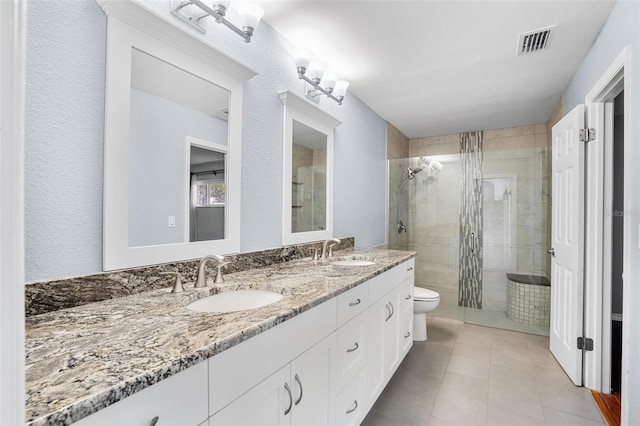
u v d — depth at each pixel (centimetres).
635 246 145
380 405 184
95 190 105
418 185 399
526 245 343
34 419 44
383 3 167
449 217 383
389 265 190
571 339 213
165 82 127
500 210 356
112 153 108
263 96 182
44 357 64
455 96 299
